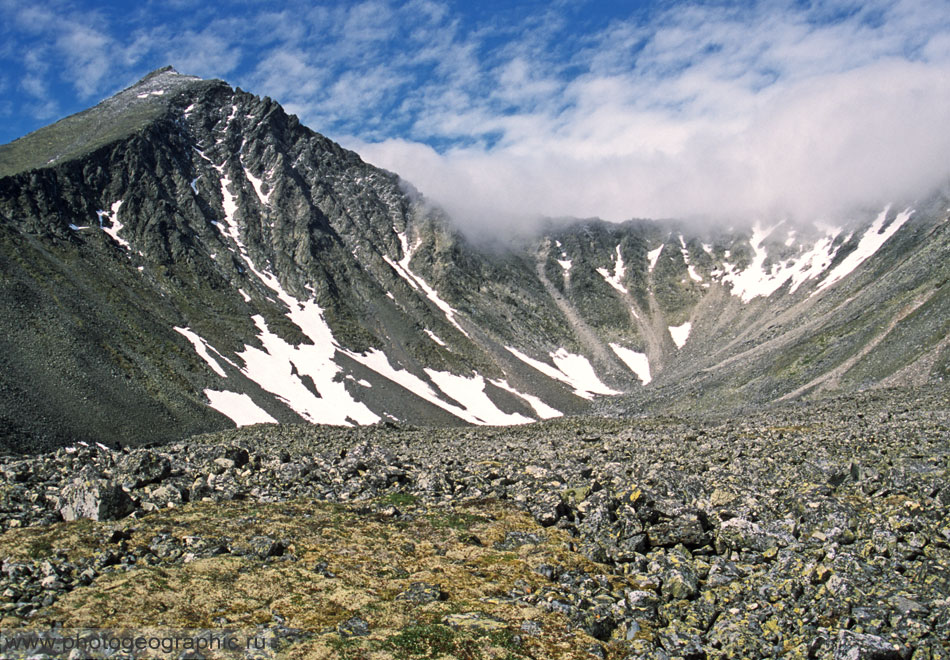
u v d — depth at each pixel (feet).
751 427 255.50
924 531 92.07
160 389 494.18
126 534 109.50
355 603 83.87
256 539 105.09
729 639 76.13
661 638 77.36
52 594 82.89
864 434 183.32
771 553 95.09
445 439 323.16
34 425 366.63
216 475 152.46
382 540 112.16
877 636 69.05
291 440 323.98
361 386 652.07
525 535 113.39
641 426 352.28
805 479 132.26
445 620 78.95
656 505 113.60
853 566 85.10
